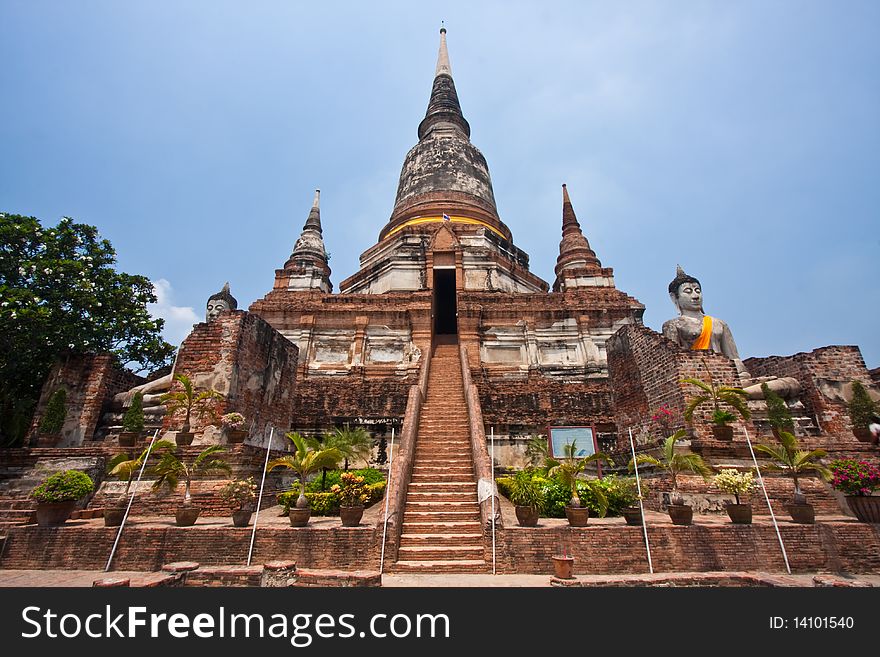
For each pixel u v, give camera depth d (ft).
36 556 27.61
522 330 72.54
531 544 27.35
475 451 36.42
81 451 38.29
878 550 27.81
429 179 101.50
